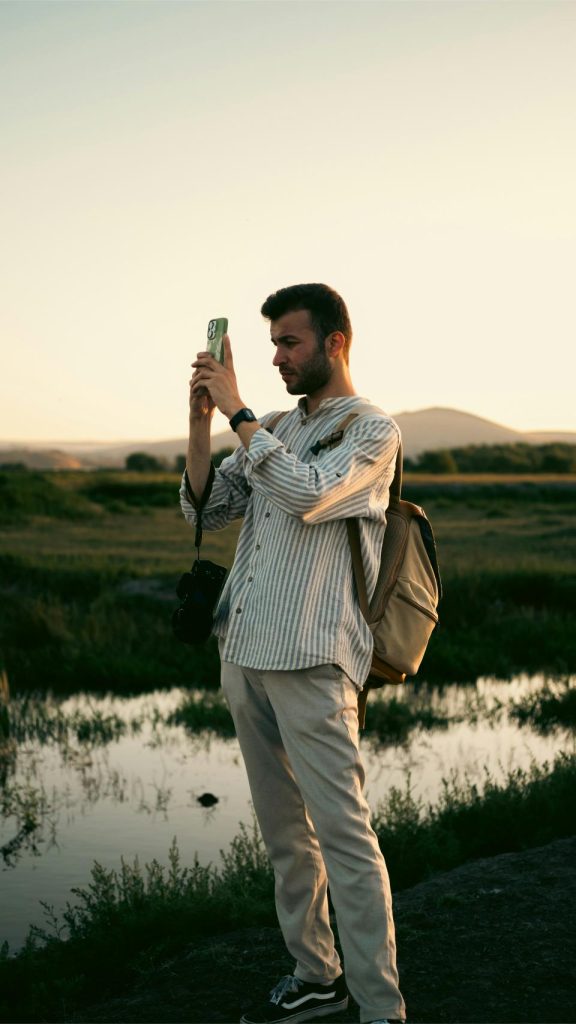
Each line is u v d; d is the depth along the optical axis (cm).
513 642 1212
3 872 510
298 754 270
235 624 280
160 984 334
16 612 1272
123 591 1442
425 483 6294
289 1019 288
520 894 382
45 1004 340
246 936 368
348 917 266
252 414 279
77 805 635
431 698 988
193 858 528
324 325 284
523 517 3550
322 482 260
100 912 396
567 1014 287
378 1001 264
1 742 805
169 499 4500
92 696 1020
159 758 764
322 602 272
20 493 3653
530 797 536
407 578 288
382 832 484
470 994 302
